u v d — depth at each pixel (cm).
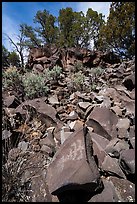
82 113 484
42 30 2336
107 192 255
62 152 296
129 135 380
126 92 614
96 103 549
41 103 489
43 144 354
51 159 318
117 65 1070
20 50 1753
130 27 1570
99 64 1234
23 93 610
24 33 2059
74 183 247
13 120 410
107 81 805
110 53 1309
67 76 899
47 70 862
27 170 280
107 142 362
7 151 301
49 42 2286
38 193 256
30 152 305
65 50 1220
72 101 579
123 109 494
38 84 607
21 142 331
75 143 299
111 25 1683
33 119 444
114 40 1659
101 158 308
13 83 632
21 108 462
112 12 1703
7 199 237
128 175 289
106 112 427
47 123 436
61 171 269
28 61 1177
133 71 826
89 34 2119
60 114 492
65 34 2189
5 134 331
